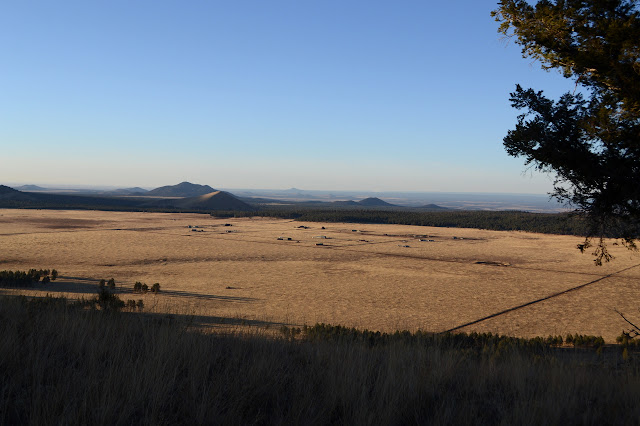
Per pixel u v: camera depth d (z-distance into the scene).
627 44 9.73
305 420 5.05
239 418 4.84
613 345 29.17
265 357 7.04
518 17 11.77
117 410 4.77
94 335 7.41
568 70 11.81
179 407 5.05
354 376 6.42
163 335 7.43
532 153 11.50
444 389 6.54
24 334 7.06
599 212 11.44
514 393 6.52
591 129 10.70
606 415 5.95
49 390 4.97
